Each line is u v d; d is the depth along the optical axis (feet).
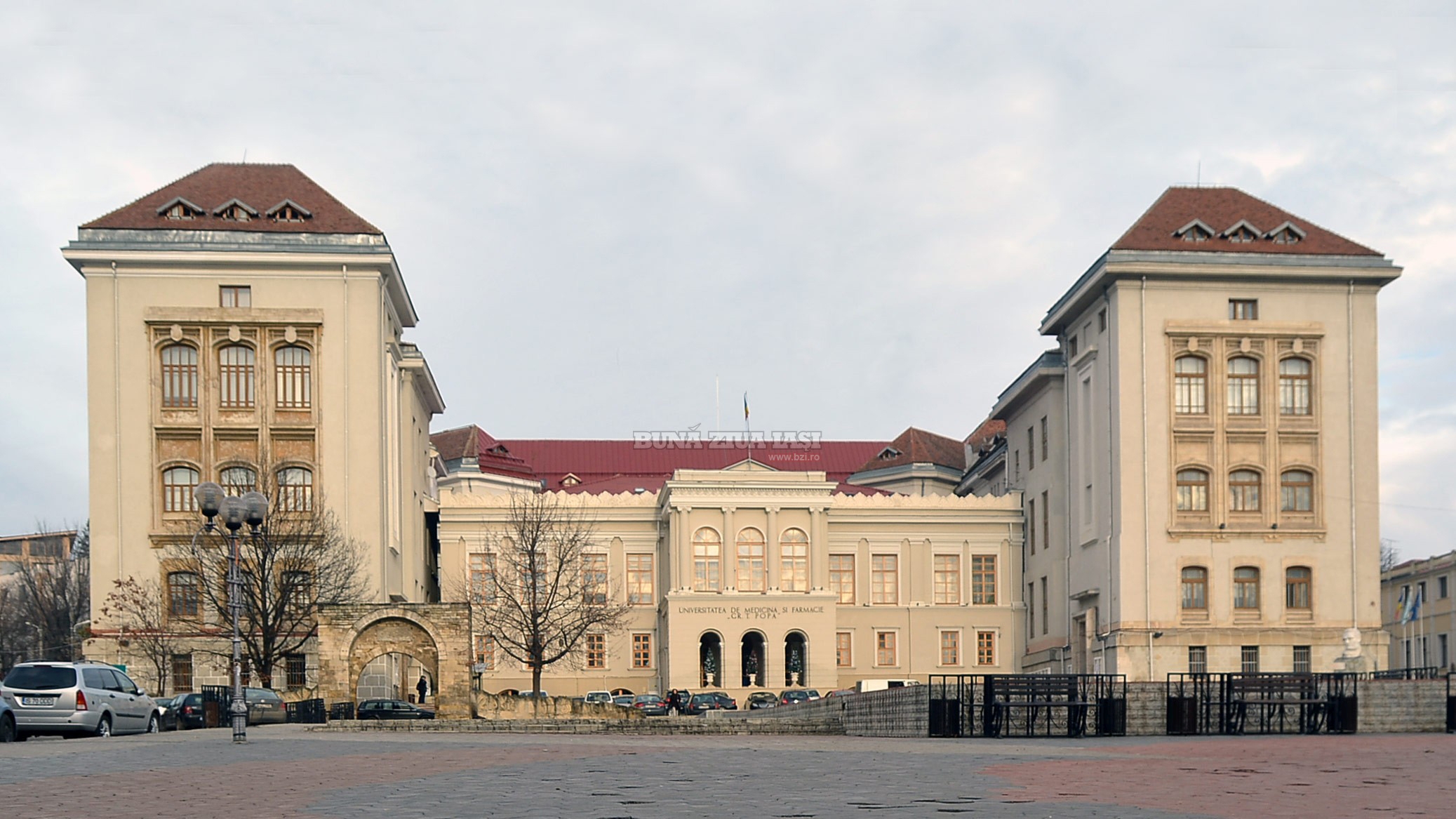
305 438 293.02
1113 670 304.09
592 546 363.35
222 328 293.02
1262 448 309.63
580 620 327.06
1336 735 150.20
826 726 183.73
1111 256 307.37
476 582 353.51
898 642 367.04
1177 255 307.58
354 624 199.31
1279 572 307.58
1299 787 70.85
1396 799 64.34
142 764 91.66
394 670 288.71
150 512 289.74
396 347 314.35
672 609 341.41
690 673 339.98
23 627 464.24
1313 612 307.37
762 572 347.97
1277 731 158.40
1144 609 303.27
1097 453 321.11
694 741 134.92
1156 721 153.69
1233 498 309.01
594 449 499.51
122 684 150.71
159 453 291.79
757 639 360.48
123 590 285.43
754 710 214.07
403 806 61.77
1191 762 91.97
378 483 292.20
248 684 264.52
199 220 297.74
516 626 319.47
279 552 274.98
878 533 370.73
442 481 425.69
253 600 253.65
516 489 434.71
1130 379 307.37
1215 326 308.81
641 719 197.06
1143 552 304.30
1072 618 333.62
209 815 58.44
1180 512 307.37
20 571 503.61
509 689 352.90
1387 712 162.20
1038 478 361.92
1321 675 159.12
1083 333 333.01
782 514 350.23
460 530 358.02
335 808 61.11
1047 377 349.82
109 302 292.40
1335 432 311.47
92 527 288.71
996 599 372.58
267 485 273.95
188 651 283.18
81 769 86.33
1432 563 392.06
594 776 77.92
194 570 273.13
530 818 55.93
